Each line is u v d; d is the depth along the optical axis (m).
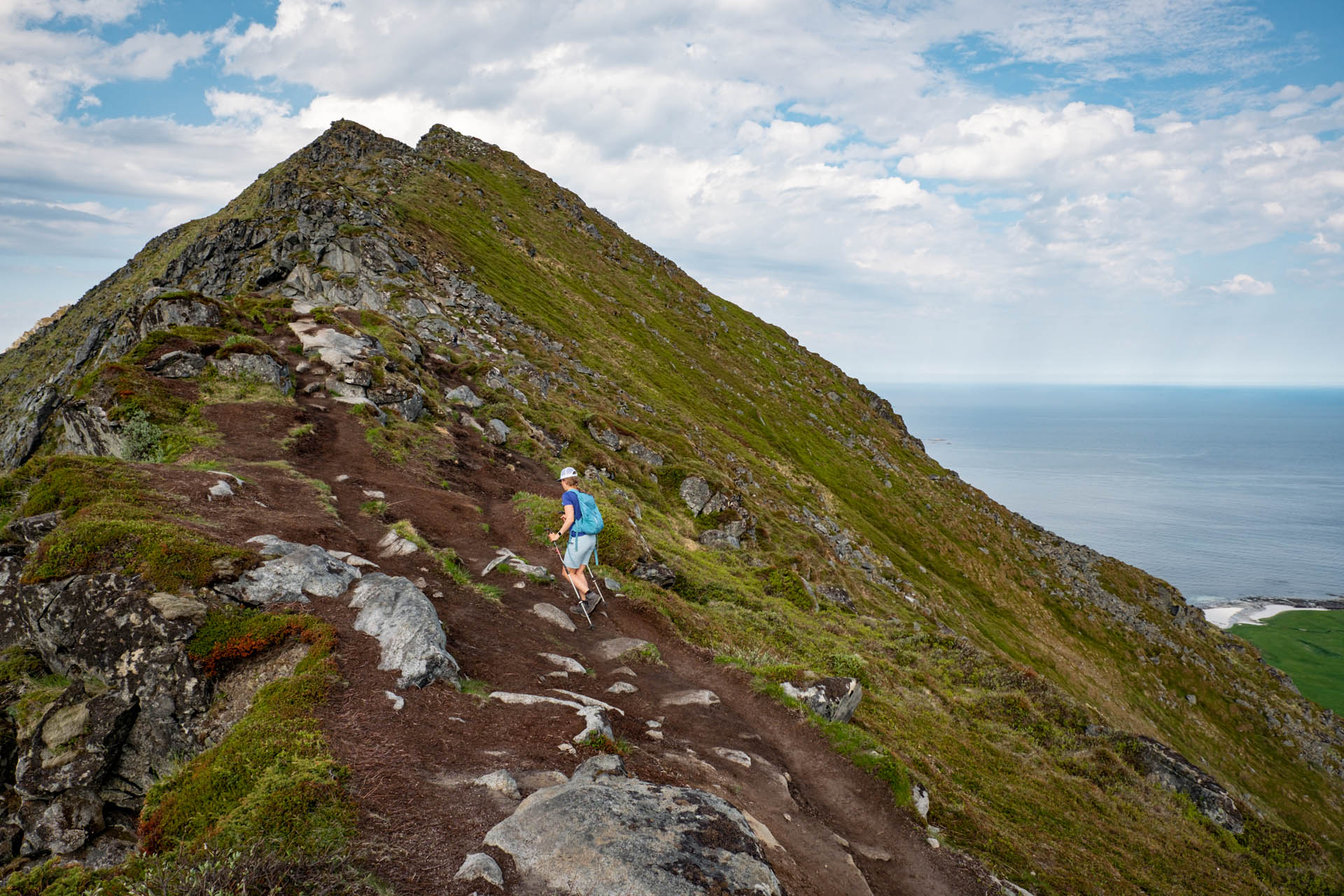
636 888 4.65
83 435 18.41
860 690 13.22
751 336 134.12
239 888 4.21
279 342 26.42
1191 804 18.95
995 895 8.55
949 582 81.31
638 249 143.62
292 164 98.06
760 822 7.50
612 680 10.59
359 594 9.29
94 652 7.79
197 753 7.16
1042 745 20.30
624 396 63.16
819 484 83.25
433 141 133.50
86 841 6.92
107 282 114.88
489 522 18.19
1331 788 65.31
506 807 5.77
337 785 5.43
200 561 8.71
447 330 46.88
